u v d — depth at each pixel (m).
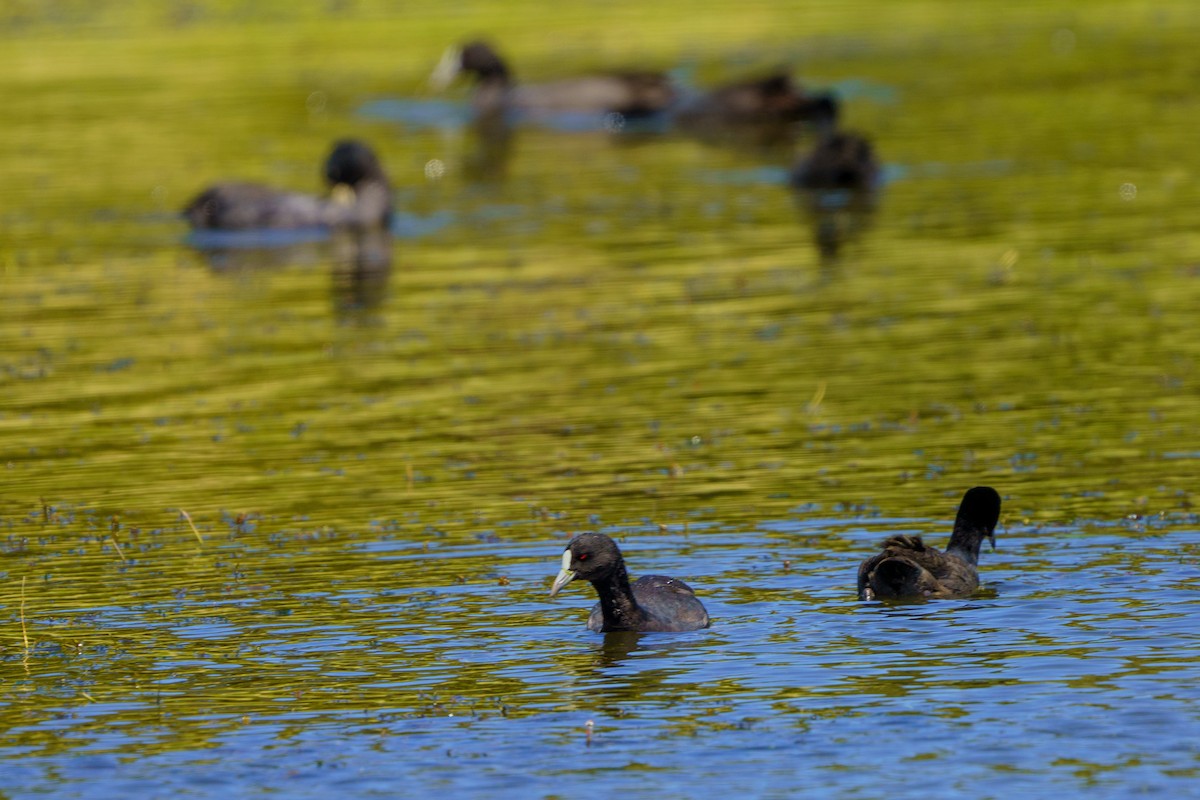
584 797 11.21
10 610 15.51
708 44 55.34
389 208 35.09
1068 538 16.52
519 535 17.33
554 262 30.70
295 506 18.52
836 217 33.34
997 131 40.66
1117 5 60.44
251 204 34.62
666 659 13.82
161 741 12.40
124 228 34.62
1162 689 12.64
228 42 57.47
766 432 20.72
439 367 24.30
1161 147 37.75
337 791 11.45
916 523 17.20
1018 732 11.98
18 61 54.69
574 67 51.84
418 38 57.53
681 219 33.91
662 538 17.06
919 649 13.73
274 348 25.69
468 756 11.95
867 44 54.25
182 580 16.25
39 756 12.17
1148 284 27.20
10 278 30.91
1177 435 19.84
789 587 15.51
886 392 22.19
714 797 11.14
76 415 22.42
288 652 14.25
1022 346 24.09
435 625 14.86
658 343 25.16
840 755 11.73
